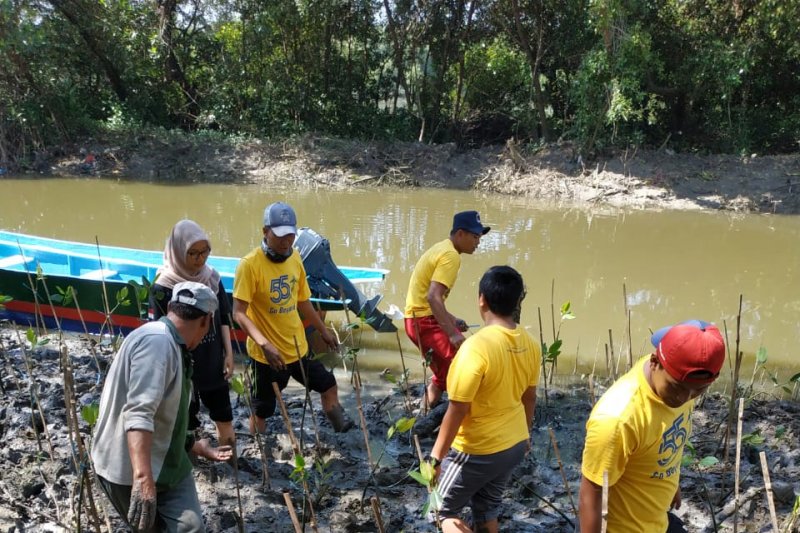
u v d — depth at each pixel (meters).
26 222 14.07
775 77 20.22
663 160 18.53
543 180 18.47
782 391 7.07
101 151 20.38
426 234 13.55
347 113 23.25
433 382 5.93
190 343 3.31
